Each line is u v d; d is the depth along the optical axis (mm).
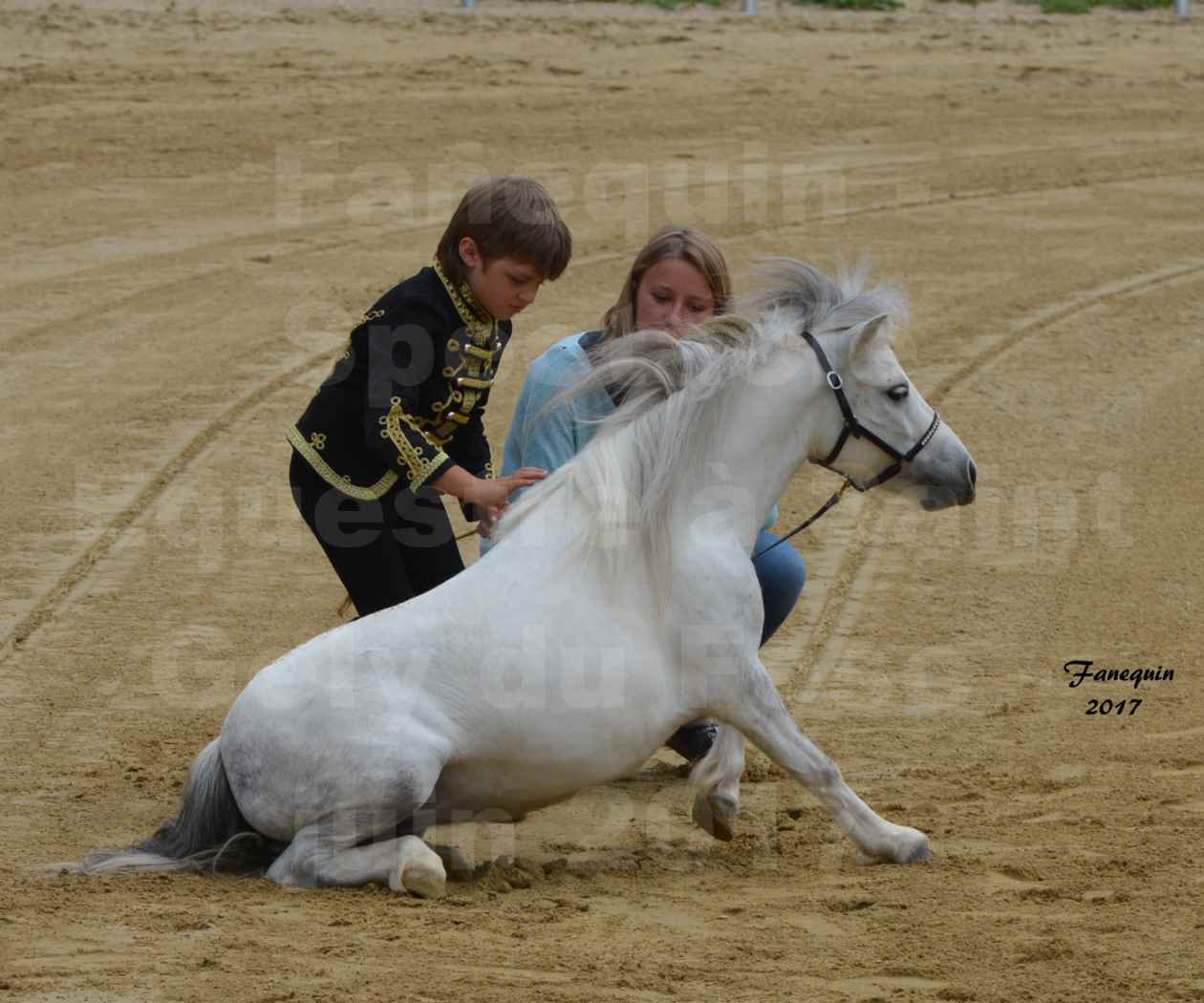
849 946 7199
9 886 7945
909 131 31188
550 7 38469
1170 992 6598
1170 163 29906
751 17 38781
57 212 24844
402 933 7238
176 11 35312
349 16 36281
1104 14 41250
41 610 12922
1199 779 9750
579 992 6578
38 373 18797
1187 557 14461
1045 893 7855
